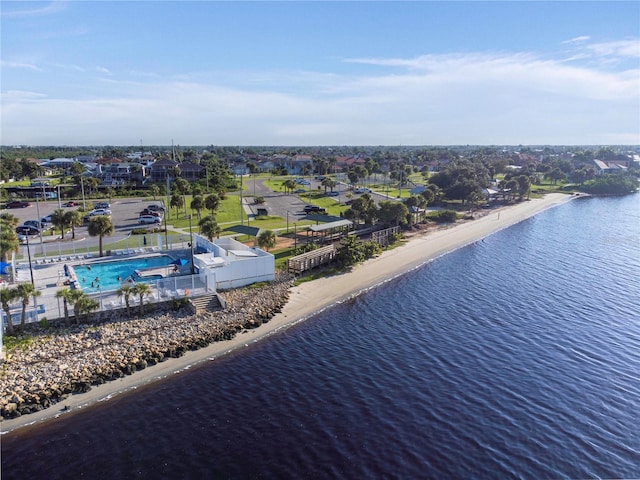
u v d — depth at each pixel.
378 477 26.70
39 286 50.09
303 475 26.70
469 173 155.12
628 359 41.84
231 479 26.34
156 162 171.62
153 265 60.91
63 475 26.44
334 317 51.03
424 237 94.12
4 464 27.20
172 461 27.72
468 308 54.56
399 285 63.00
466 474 27.09
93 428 30.72
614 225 113.94
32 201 121.56
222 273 54.03
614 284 64.69
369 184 178.25
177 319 45.31
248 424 31.36
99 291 48.06
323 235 83.62
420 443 29.70
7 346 37.72
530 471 27.47
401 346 44.00
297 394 35.22
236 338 44.69
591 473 27.50
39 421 31.20
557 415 33.12
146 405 33.44
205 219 73.25
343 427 31.20
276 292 55.31
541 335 46.91
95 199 130.00
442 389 36.28
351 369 39.28
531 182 174.75
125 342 40.66
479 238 96.31
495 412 33.31
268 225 93.56
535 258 79.81
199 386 36.16
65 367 36.38
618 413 33.56
